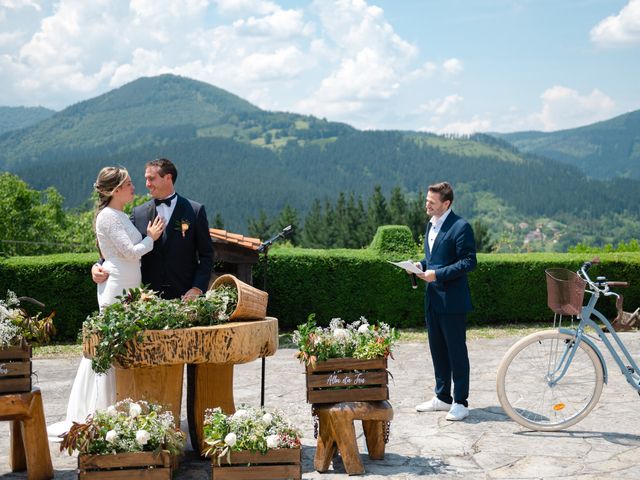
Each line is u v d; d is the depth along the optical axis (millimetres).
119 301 5438
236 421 4535
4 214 43250
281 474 4441
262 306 5219
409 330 12734
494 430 6047
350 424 4992
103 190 5527
